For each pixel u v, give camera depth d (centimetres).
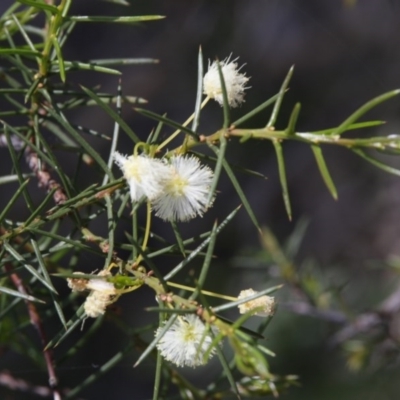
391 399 112
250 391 61
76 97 59
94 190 53
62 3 55
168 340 52
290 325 118
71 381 107
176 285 52
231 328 51
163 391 61
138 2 128
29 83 59
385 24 142
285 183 51
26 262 54
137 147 52
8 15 60
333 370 116
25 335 65
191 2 130
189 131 52
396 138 51
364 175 146
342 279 129
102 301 52
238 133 52
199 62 53
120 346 119
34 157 58
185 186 52
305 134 52
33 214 54
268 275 86
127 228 106
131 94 130
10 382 65
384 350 87
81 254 61
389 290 123
